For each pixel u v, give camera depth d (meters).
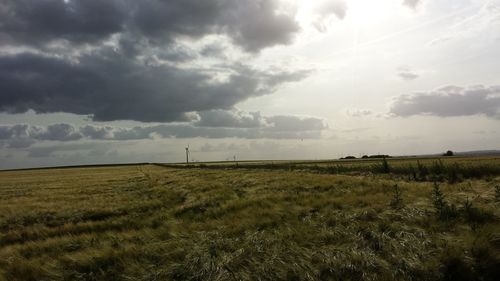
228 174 41.34
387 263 7.61
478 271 7.41
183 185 30.67
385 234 9.12
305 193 17.64
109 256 8.82
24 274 8.34
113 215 17.98
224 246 8.97
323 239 9.23
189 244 9.23
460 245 8.12
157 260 8.41
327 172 38.28
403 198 13.73
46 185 45.91
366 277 7.14
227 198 18.61
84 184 43.84
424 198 13.61
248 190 21.66
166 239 10.41
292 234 9.63
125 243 10.18
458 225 9.62
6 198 30.00
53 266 8.51
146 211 18.53
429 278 7.16
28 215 19.39
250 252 8.34
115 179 52.50
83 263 8.54
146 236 10.92
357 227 9.94
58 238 12.09
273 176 31.47
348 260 7.73
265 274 7.23
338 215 11.52
